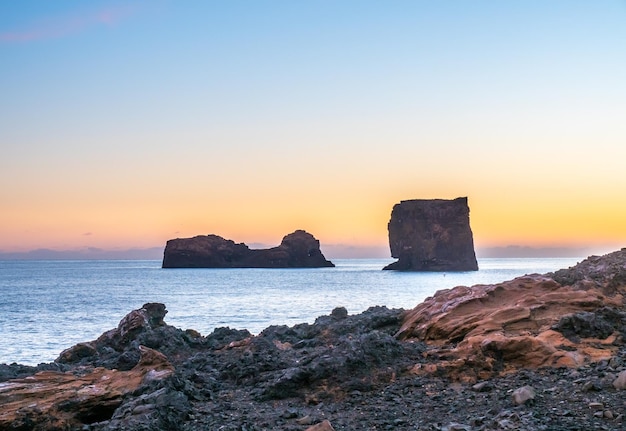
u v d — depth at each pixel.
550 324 14.95
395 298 97.62
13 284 160.38
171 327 19.25
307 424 10.63
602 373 11.71
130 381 13.45
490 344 13.44
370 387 12.44
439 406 11.15
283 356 15.12
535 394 10.96
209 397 12.67
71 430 11.33
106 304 88.50
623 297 16.45
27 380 13.30
